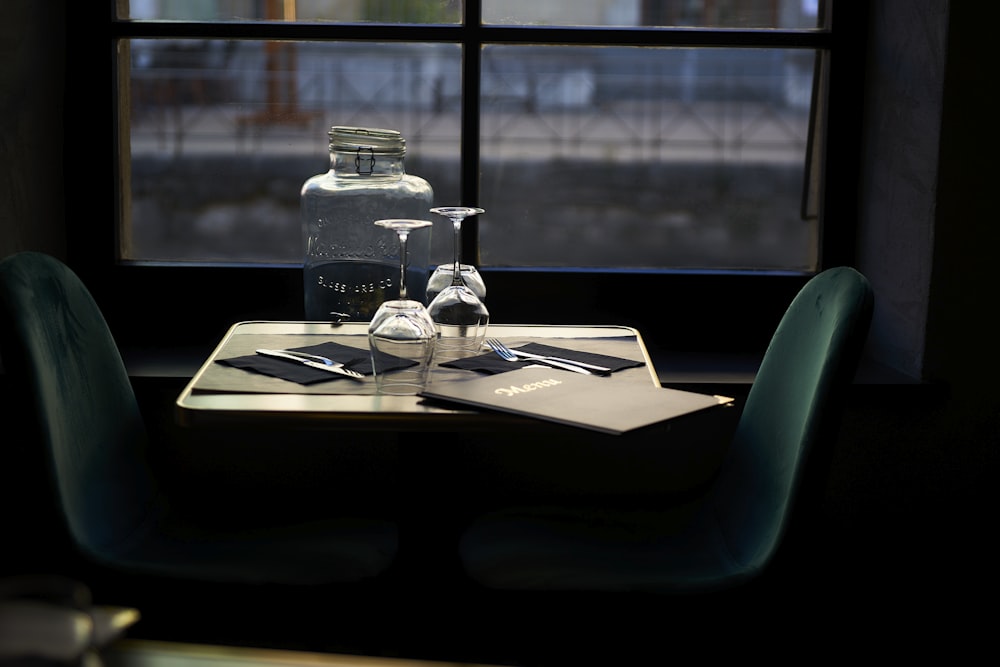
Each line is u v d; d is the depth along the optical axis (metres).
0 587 0.68
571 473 2.29
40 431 1.46
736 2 2.37
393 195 2.11
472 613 1.60
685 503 1.82
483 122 2.41
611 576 1.54
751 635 1.49
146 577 1.50
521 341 1.86
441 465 1.58
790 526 1.44
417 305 1.54
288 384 1.53
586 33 2.36
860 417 2.21
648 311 2.44
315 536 1.68
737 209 2.47
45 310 1.58
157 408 2.24
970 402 2.20
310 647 1.83
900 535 2.25
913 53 2.19
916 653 2.04
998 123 2.11
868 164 2.38
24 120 2.23
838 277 1.56
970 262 2.15
